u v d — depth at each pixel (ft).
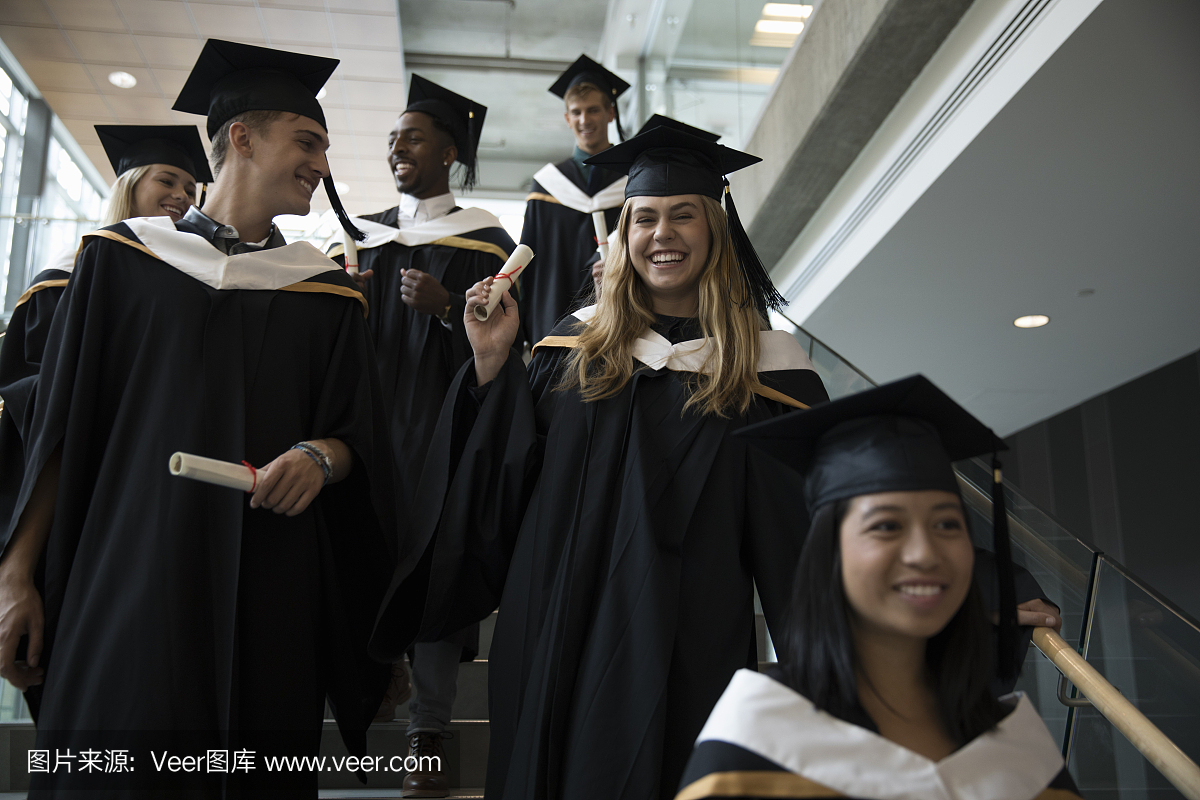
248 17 31.40
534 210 15.75
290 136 7.92
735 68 28.19
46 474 6.83
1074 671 7.05
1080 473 36.68
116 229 7.37
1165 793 9.03
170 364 6.93
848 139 23.06
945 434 5.02
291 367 7.39
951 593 4.32
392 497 7.82
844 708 4.23
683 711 6.28
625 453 7.15
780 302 8.30
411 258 12.63
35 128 35.29
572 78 16.37
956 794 3.99
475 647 10.27
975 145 17.92
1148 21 14.78
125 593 6.33
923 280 23.50
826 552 4.53
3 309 24.39
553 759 6.17
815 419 4.90
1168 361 28.22
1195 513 31.73
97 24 31.71
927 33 19.42
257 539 6.92
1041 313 24.99
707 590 6.69
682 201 7.89
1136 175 18.53
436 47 39.01
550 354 8.21
